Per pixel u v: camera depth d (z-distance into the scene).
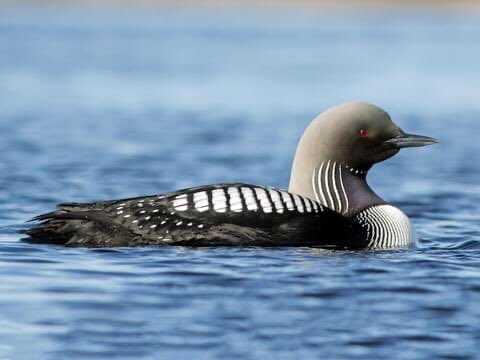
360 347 7.45
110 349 7.35
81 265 9.46
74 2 86.56
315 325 7.90
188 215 10.23
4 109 26.78
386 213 10.94
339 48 49.00
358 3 85.94
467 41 52.81
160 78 35.00
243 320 7.98
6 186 15.41
